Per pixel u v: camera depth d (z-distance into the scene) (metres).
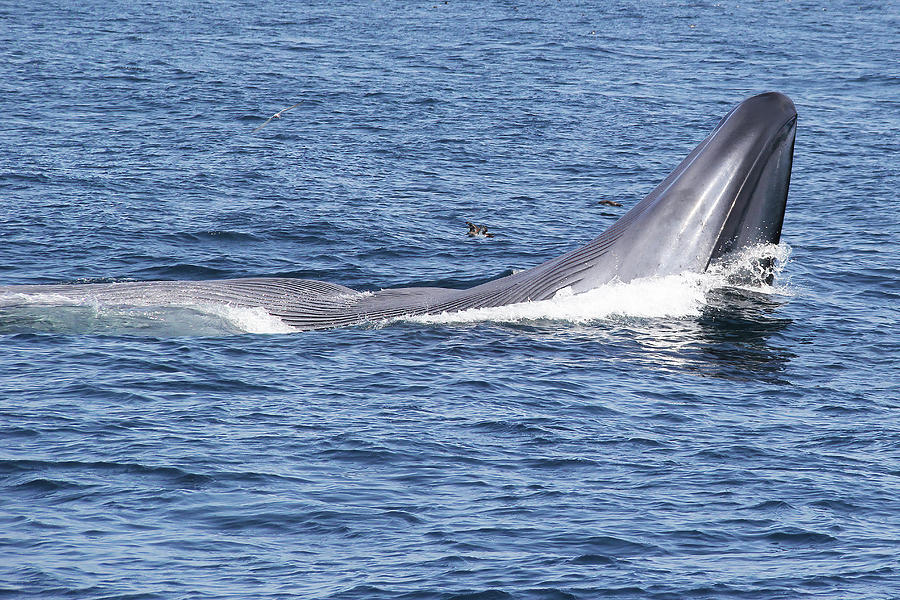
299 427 66.94
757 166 87.00
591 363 80.81
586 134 183.50
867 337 89.62
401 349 82.81
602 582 49.16
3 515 54.56
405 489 58.84
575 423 69.31
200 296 89.44
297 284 92.62
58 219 121.38
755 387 77.38
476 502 57.41
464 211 133.25
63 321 85.44
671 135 185.12
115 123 180.88
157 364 77.56
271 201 133.62
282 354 81.06
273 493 57.84
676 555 51.91
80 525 53.75
